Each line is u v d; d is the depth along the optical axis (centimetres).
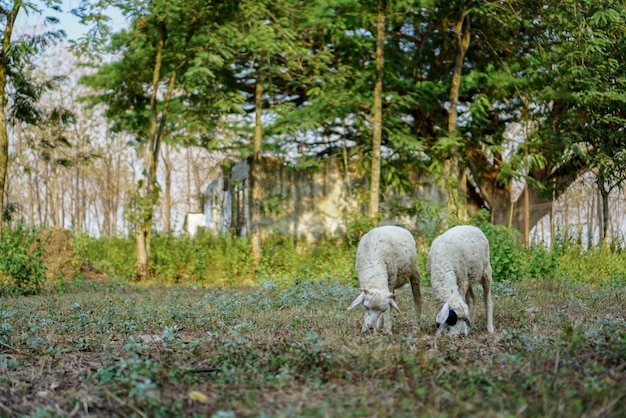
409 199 2703
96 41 1927
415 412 477
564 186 2584
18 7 1827
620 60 2317
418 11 2288
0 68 1894
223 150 2473
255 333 896
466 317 859
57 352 769
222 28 1980
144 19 2033
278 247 2286
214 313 1105
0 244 1725
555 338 766
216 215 3375
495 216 2722
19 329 948
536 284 1587
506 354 658
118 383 597
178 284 2027
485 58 2498
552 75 2253
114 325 980
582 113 2323
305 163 2411
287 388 576
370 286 926
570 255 2034
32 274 1641
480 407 477
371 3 2211
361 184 2705
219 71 2328
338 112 2202
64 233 2025
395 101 2283
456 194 2192
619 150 2320
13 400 583
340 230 2673
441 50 2502
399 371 611
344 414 473
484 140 2516
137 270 2138
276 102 2309
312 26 2253
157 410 505
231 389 579
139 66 2242
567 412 459
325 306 1223
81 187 5041
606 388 506
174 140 2384
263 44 1964
